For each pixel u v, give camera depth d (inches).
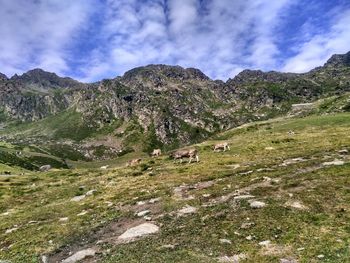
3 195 3100.4
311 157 2314.2
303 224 1172.5
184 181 2250.2
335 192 1422.2
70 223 1721.2
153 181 2443.4
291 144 3265.3
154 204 1771.7
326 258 922.7
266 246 1053.8
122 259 1112.2
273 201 1427.2
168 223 1421.0
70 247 1385.3
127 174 3132.4
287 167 2053.4
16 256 1368.1
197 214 1459.2
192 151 3243.1
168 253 1091.9
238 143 4562.0
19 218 2075.5
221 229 1237.1
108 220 1646.2
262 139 4443.9
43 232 1647.4
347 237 1030.4
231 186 1835.6
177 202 1712.6
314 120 6643.7
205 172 2461.9
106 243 1331.2
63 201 2399.1
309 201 1364.4
